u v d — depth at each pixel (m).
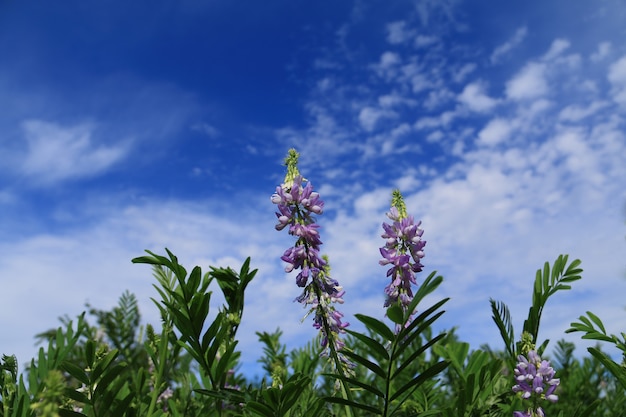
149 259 0.29
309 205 0.30
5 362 0.28
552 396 0.27
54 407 0.16
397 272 0.30
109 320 0.54
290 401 0.25
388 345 0.34
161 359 0.31
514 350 0.33
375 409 0.25
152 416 0.30
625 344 0.30
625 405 0.39
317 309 0.31
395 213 0.31
